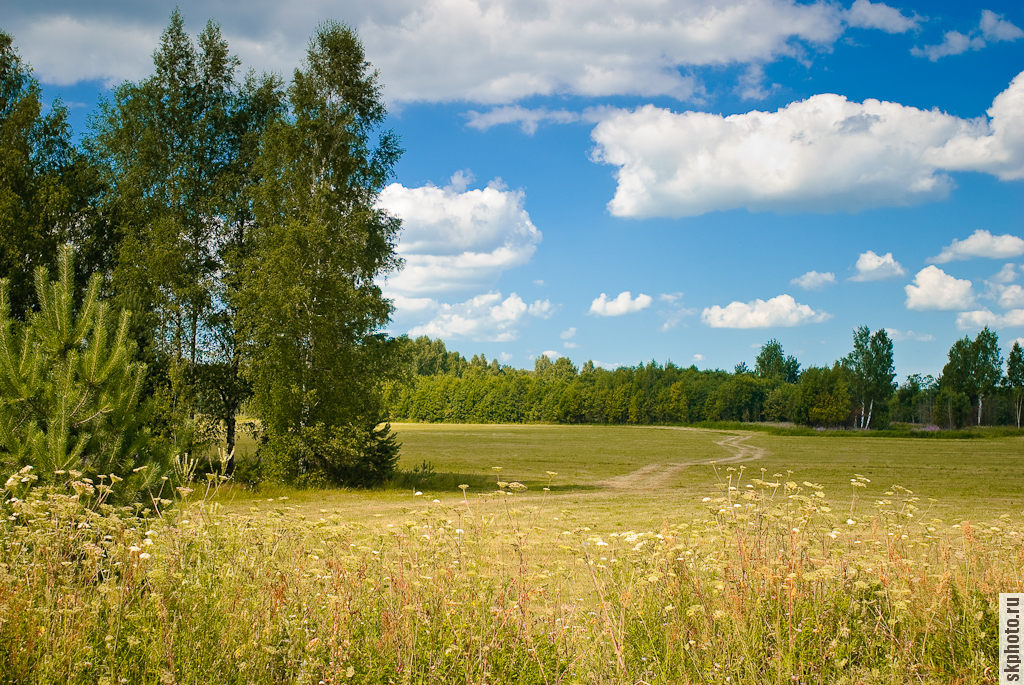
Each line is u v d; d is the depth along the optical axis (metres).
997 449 70.25
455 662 4.73
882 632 5.20
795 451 67.88
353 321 30.61
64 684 4.41
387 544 6.27
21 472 6.80
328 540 6.05
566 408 156.62
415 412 167.38
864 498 24.97
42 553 5.48
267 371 29.19
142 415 9.52
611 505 21.42
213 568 5.51
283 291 28.59
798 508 6.23
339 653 4.65
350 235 30.55
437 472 41.69
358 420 29.38
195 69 32.66
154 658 4.50
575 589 6.45
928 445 79.06
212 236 32.28
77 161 28.78
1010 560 6.40
